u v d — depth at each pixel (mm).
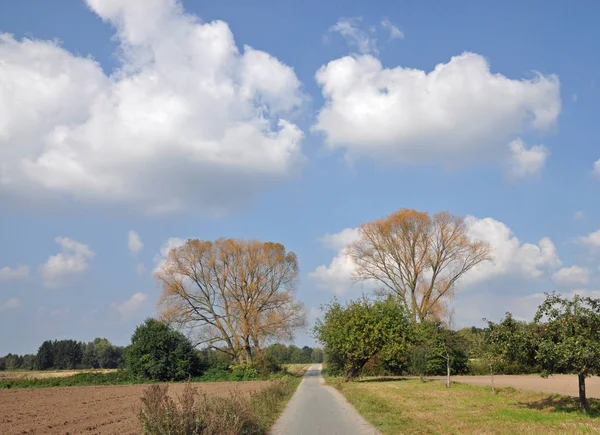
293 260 66438
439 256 57219
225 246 64312
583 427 16219
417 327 50125
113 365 125625
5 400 34688
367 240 59375
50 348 117500
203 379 59375
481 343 32000
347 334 49969
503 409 22094
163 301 62375
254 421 15266
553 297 20422
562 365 20016
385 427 16578
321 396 31781
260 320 62531
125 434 17656
